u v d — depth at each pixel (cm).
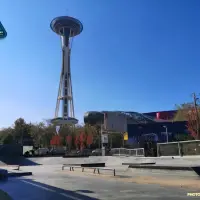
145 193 1246
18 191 1427
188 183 1515
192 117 6850
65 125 11531
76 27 15388
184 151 3128
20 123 12319
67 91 15050
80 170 2834
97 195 1233
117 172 2411
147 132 8600
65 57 15350
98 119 11338
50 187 1559
